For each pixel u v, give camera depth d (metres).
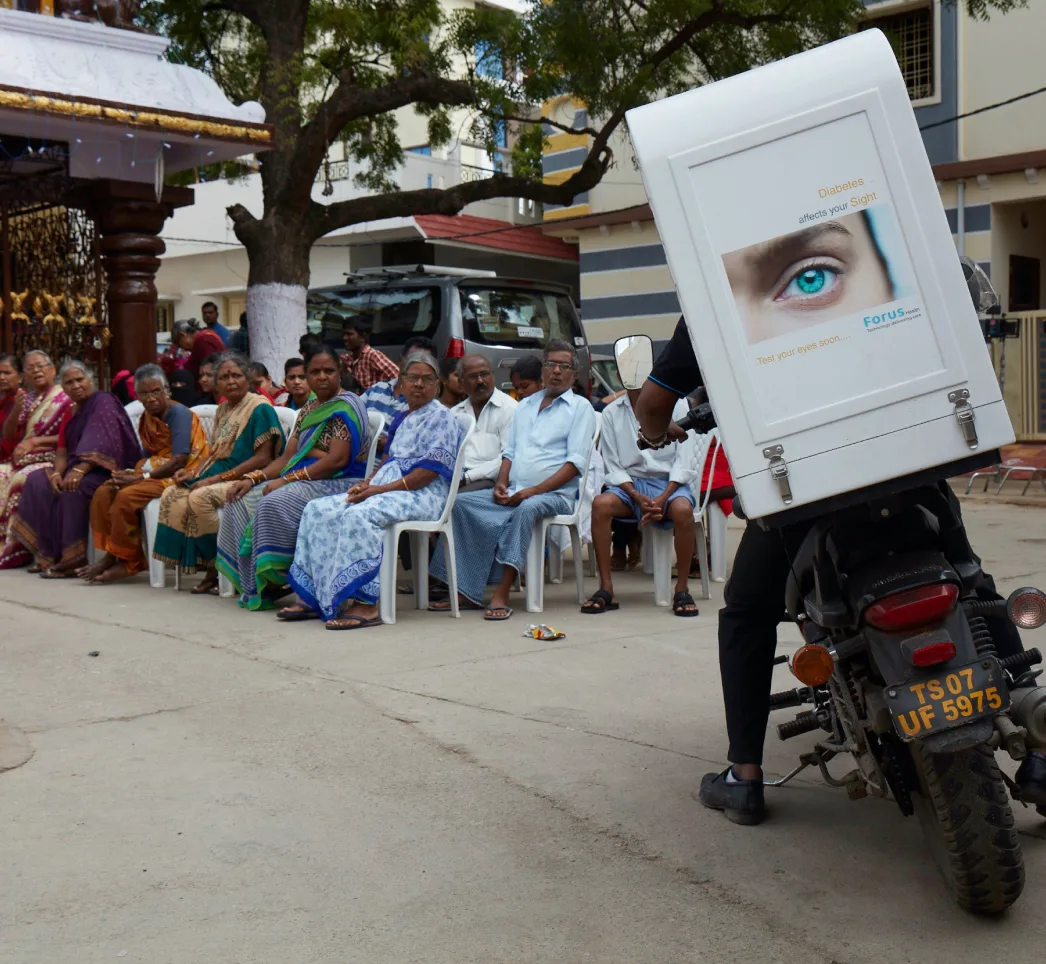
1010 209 15.98
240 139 10.03
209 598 7.39
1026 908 3.04
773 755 4.31
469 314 12.07
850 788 3.34
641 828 3.59
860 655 3.11
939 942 2.86
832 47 3.06
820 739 4.46
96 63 9.66
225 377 7.69
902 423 2.99
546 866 3.32
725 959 2.79
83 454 8.09
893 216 2.99
